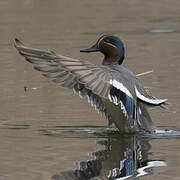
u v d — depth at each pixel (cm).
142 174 859
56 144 1032
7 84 1552
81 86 1125
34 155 961
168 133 1129
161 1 2908
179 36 2202
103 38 1203
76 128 1154
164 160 934
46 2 2845
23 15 2561
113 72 1049
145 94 1111
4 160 932
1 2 2838
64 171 872
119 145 1034
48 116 1235
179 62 1803
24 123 1184
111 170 880
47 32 2267
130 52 1962
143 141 1067
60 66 1056
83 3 2834
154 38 2177
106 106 1123
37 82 1577
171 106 1321
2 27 2345
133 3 2861
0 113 1259
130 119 1109
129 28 2347
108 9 2709
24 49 1055
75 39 2147
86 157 951
